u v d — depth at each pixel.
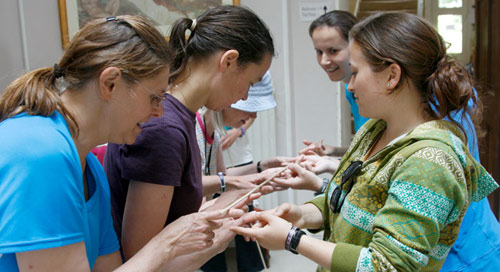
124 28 0.97
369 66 1.13
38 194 0.83
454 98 1.10
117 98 0.96
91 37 0.95
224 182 1.79
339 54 2.22
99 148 1.68
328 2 3.22
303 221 1.38
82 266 0.90
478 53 3.74
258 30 1.23
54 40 3.23
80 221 0.91
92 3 3.20
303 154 2.08
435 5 7.11
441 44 1.14
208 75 1.21
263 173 1.82
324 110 3.37
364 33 1.14
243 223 1.21
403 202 1.00
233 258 2.03
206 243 1.10
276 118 3.38
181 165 1.15
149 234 1.15
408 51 1.08
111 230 1.14
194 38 1.21
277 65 3.30
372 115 1.18
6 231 0.82
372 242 1.04
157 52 0.99
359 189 1.16
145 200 1.12
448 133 1.07
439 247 1.12
